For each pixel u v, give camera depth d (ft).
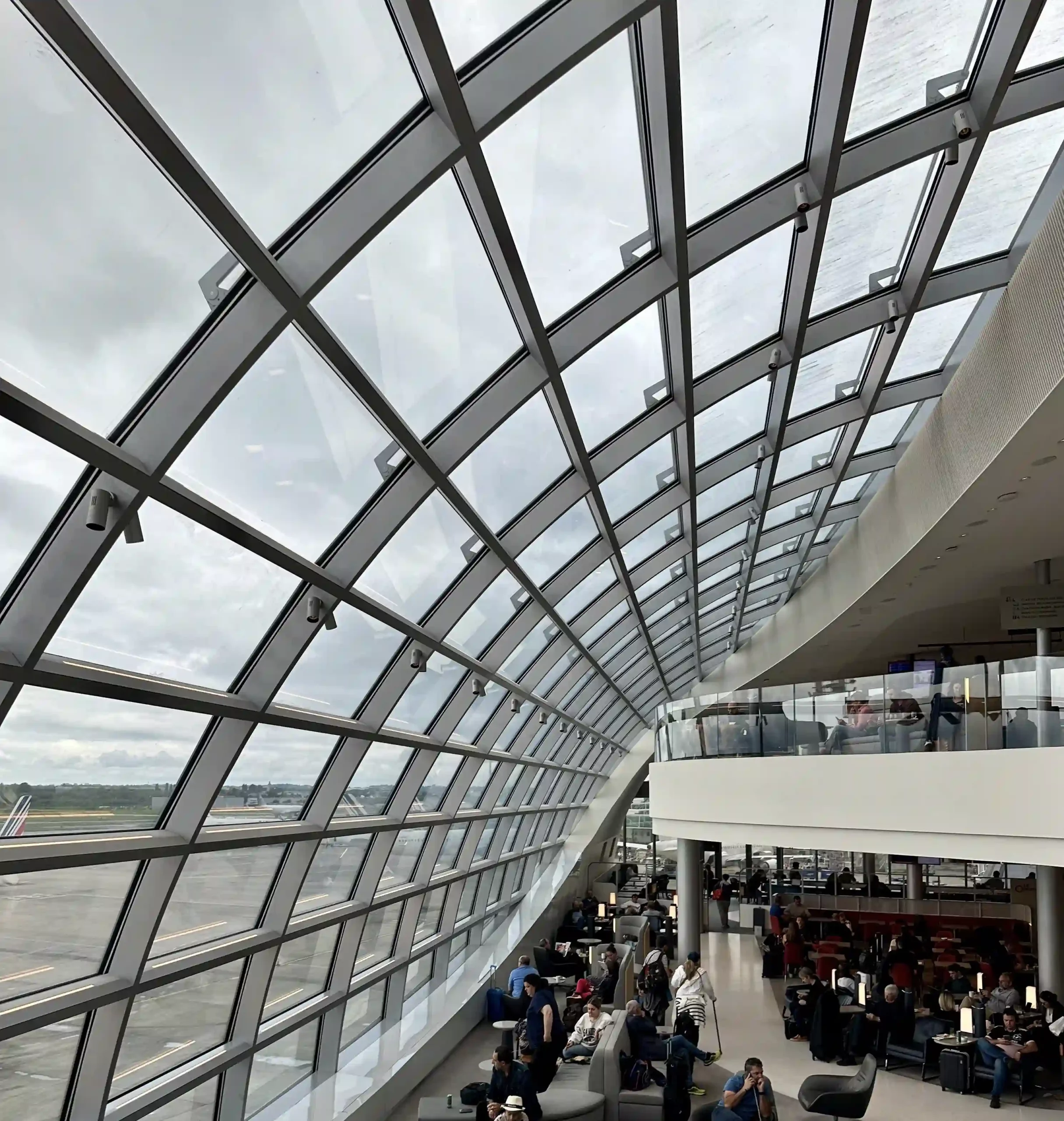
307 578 27.17
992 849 41.19
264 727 32.01
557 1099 40.14
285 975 40.83
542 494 37.65
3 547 18.76
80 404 17.97
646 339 31.60
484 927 86.02
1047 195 32.73
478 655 46.75
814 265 30.53
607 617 61.52
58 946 25.63
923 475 44.75
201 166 16.48
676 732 65.67
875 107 26.40
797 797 52.44
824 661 90.38
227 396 20.79
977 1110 41.14
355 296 21.61
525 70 18.75
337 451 25.53
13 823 22.71
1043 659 39.24
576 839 125.08
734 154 25.36
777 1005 63.36
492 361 27.61
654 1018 57.11
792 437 45.85
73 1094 27.76
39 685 20.15
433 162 18.74
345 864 44.65
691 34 20.77
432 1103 39.14
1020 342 30.30
